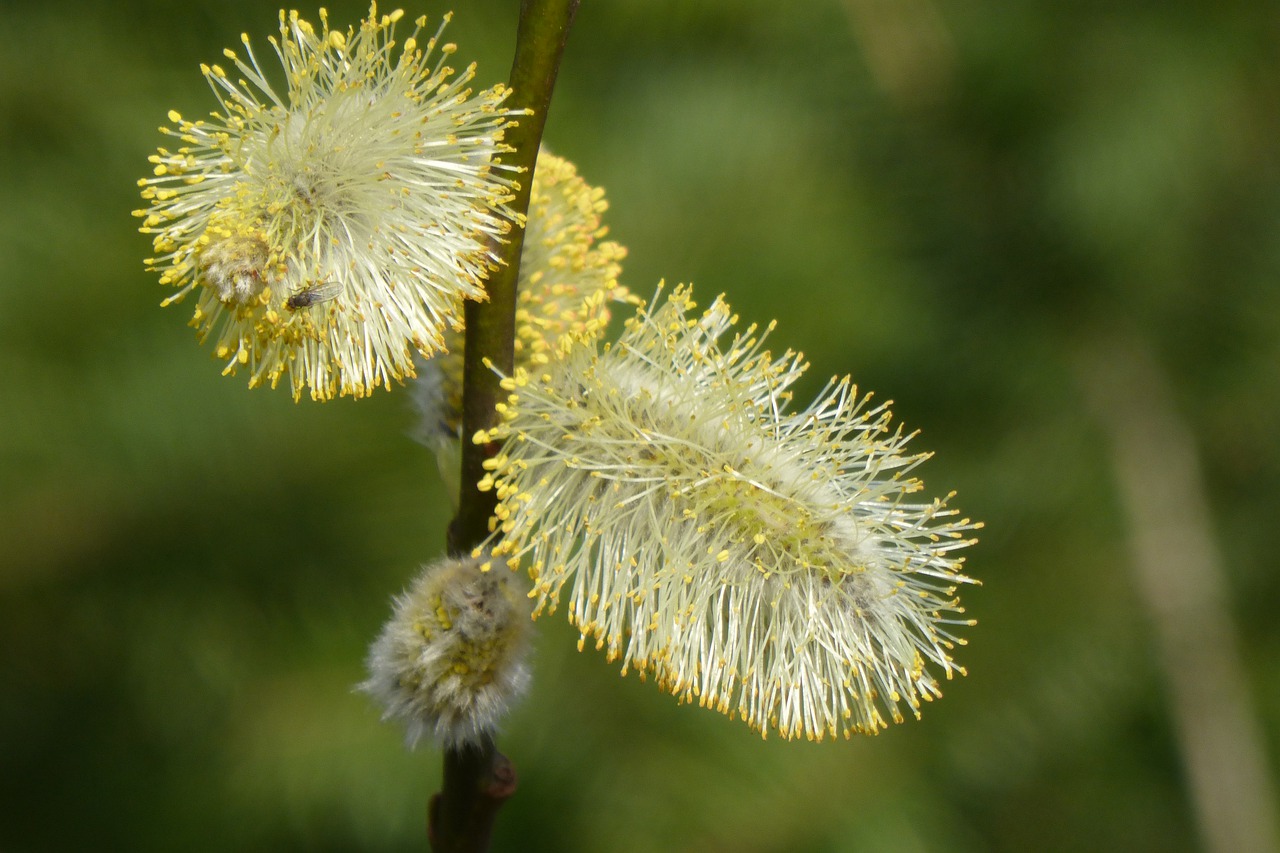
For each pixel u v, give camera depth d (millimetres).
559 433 361
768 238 606
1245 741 638
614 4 624
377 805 540
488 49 580
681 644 361
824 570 364
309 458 579
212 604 586
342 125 350
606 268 368
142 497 586
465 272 349
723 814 543
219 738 575
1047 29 642
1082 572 630
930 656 366
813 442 365
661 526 363
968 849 591
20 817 638
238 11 608
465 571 355
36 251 586
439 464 372
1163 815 643
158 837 608
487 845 371
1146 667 641
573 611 358
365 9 594
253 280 344
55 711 639
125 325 583
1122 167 623
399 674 354
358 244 350
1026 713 597
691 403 364
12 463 576
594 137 605
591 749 555
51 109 601
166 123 588
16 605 602
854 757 563
